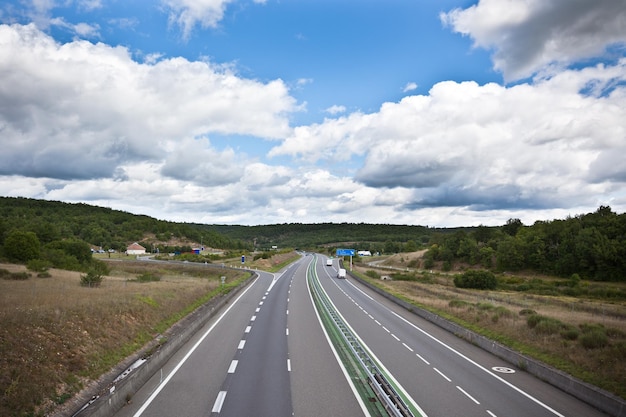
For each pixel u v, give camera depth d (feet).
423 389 59.82
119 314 82.17
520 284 293.43
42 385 48.06
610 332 88.12
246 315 121.60
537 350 76.95
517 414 51.44
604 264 311.88
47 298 87.20
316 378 62.64
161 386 57.77
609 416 51.78
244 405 51.03
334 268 372.38
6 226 340.39
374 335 98.63
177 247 624.18
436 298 175.01
